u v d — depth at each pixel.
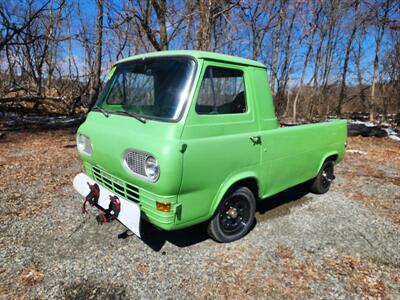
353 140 9.95
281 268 2.70
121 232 3.21
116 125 2.73
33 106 14.82
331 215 3.87
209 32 8.69
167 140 2.25
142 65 2.87
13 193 4.22
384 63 16.89
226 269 2.66
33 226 3.29
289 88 19.08
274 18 13.05
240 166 2.81
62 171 5.38
